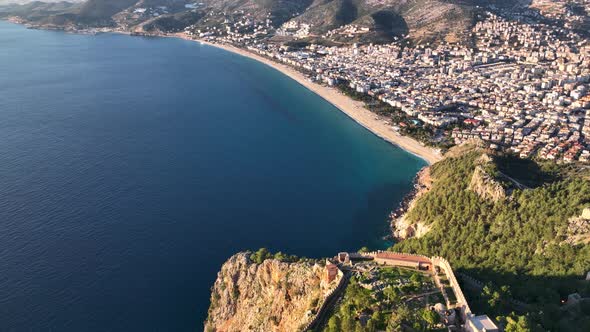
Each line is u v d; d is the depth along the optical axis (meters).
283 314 145.00
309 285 141.00
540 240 166.12
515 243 169.88
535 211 181.38
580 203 173.75
